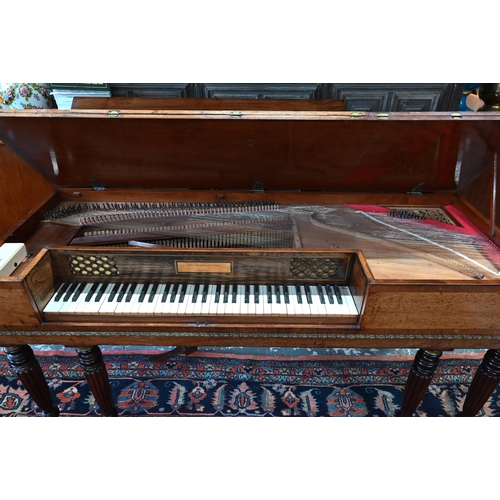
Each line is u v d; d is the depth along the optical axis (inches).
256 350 112.0
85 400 95.7
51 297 67.7
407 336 65.3
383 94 125.4
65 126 70.7
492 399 95.6
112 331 66.2
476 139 71.4
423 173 84.9
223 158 82.2
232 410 93.6
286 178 88.9
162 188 93.4
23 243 74.5
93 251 67.3
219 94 124.5
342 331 64.9
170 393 98.0
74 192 91.9
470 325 63.1
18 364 74.4
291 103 90.7
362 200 92.7
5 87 106.8
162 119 68.1
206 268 69.2
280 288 70.2
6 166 104.1
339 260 68.5
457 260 71.6
